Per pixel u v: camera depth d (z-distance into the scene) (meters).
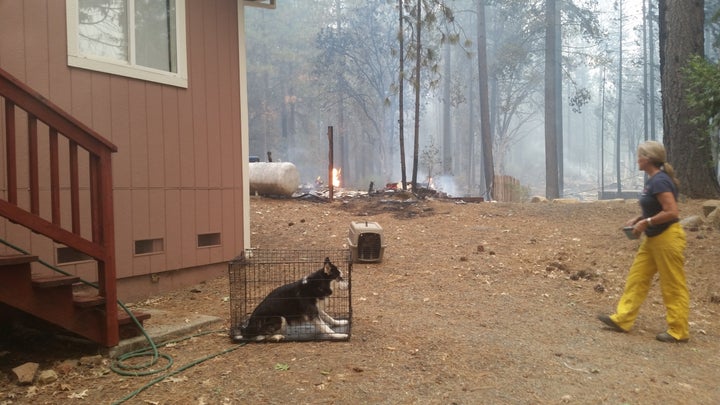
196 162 7.63
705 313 6.47
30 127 4.16
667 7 12.59
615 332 5.70
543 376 4.34
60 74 5.89
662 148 5.42
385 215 12.05
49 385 4.07
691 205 11.51
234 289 6.60
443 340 5.17
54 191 4.30
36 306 4.22
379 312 6.24
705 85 10.03
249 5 8.91
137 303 6.56
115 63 6.43
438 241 10.04
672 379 4.38
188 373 4.27
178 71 7.35
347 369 4.36
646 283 5.64
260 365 4.44
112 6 6.52
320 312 5.44
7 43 5.43
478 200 14.58
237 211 8.42
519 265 8.52
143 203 6.81
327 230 10.79
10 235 5.38
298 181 13.73
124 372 4.29
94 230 4.59
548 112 30.91
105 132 6.35
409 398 3.85
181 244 7.38
